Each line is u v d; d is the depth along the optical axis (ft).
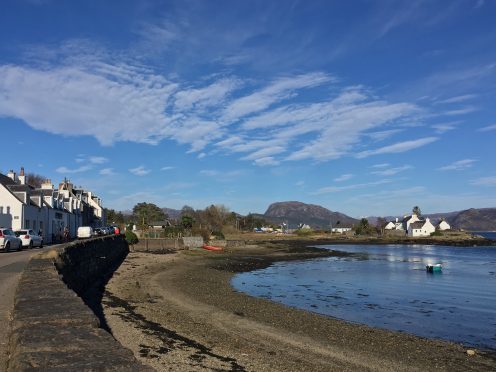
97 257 90.43
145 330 43.57
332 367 36.68
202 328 47.47
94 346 17.07
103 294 67.77
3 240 102.42
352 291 90.38
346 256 204.95
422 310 69.56
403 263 166.09
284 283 103.35
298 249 252.62
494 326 58.34
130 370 14.58
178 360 33.99
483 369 38.93
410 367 38.47
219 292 81.15
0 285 48.85
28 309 23.79
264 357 37.76
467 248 296.71
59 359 15.42
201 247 228.02
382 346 45.19
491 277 118.93
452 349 45.57
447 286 99.55
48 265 46.98
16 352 16.58
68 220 216.33
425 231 486.79
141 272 109.70
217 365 33.68
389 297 82.64
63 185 260.62
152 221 402.11
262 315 59.00
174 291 78.38
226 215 475.31
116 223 397.39
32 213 160.45
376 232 498.28
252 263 161.38
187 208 452.35
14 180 183.62
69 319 21.39
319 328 52.26
